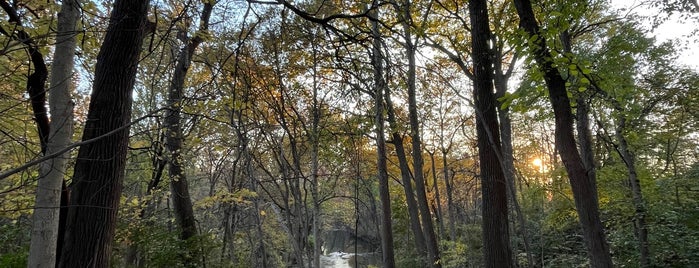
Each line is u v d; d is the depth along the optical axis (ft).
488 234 22.97
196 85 27.96
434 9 37.52
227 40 16.40
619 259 38.78
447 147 73.72
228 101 14.55
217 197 28.32
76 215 13.08
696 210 34.86
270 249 51.08
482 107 23.56
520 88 24.77
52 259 12.57
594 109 33.09
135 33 14.28
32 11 15.74
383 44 14.51
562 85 21.22
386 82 15.11
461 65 36.99
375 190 53.62
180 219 35.53
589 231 20.16
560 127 21.13
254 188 13.75
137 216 32.81
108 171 13.46
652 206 34.94
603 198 38.99
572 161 20.68
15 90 18.24
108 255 13.56
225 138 23.67
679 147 45.65
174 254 31.19
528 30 20.52
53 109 12.98
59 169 12.21
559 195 44.11
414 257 67.51
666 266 33.24
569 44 35.45
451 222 65.05
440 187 85.71
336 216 67.82
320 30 16.21
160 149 28.12
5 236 28.12
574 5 20.83
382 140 37.29
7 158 18.99
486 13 24.62
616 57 32.07
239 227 45.34
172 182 35.68
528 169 59.00
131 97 14.47
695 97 36.58
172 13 18.88
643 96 38.04
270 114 16.11
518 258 49.34
